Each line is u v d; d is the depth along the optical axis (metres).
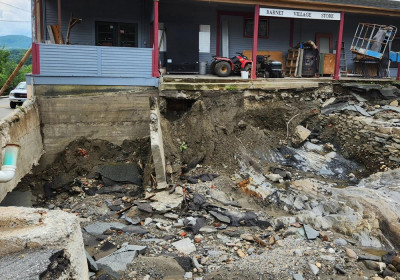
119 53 12.33
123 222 8.37
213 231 7.77
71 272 3.76
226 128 12.48
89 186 10.66
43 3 14.29
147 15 15.47
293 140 12.94
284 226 8.09
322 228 7.96
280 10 14.31
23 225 3.88
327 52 18.45
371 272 6.23
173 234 7.65
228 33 16.89
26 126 10.23
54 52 11.80
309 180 10.87
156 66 12.66
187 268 6.26
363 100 14.45
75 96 12.10
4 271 3.26
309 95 14.38
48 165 11.73
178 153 11.67
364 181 10.84
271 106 13.68
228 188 10.20
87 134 12.27
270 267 6.16
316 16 14.80
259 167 11.51
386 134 11.55
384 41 17.02
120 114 12.50
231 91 13.13
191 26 14.85
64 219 4.04
